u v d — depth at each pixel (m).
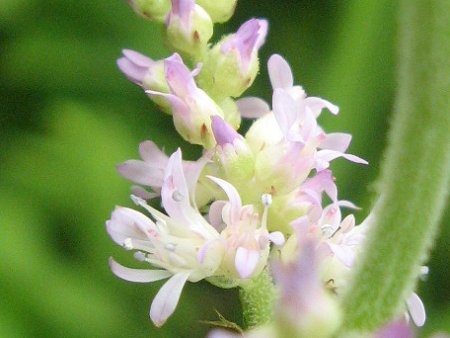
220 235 0.09
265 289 0.09
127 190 0.18
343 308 0.07
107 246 0.18
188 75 0.09
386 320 0.07
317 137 0.09
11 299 0.17
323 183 0.09
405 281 0.07
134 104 0.20
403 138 0.07
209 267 0.09
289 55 0.20
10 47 0.20
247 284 0.09
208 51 0.09
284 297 0.07
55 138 0.19
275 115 0.09
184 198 0.09
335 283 0.09
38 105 0.20
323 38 0.20
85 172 0.19
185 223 0.09
